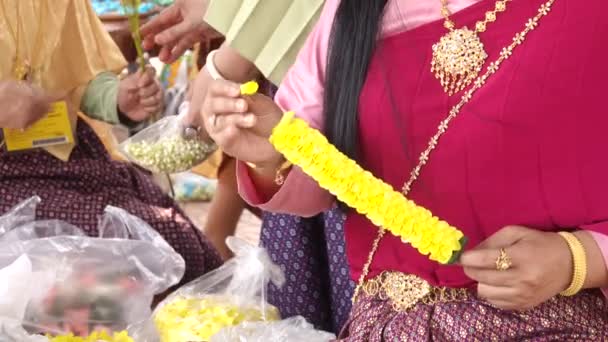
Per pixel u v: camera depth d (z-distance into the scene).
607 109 1.29
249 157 1.42
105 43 2.47
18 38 2.34
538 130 1.32
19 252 1.99
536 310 1.36
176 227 2.41
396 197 1.21
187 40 2.25
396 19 1.43
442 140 1.38
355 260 1.55
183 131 2.32
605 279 1.28
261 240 2.18
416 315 1.43
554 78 1.30
